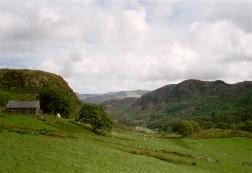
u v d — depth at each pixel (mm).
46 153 56125
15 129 74750
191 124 144500
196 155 93562
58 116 121875
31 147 58250
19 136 65188
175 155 84000
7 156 50438
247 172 79312
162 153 82062
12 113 108188
